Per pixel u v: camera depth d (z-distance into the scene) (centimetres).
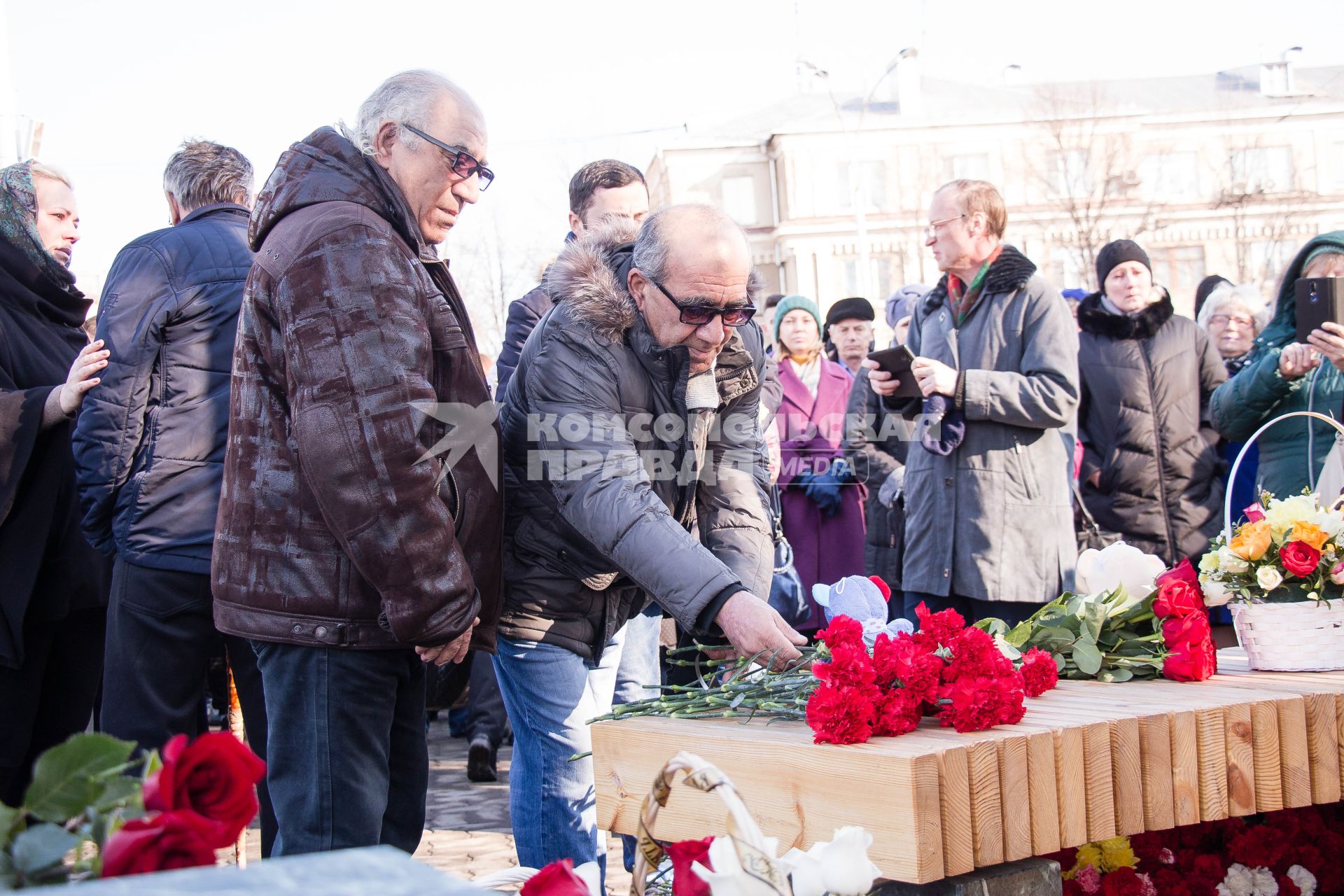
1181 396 491
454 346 255
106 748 110
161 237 335
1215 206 3922
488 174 263
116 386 317
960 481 400
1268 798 209
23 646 332
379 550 228
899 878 173
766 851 129
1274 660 255
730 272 262
